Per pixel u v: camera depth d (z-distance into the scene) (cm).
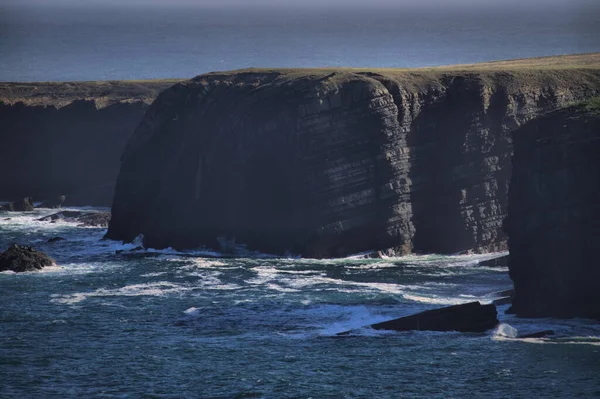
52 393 18700
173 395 18450
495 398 17562
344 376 19200
